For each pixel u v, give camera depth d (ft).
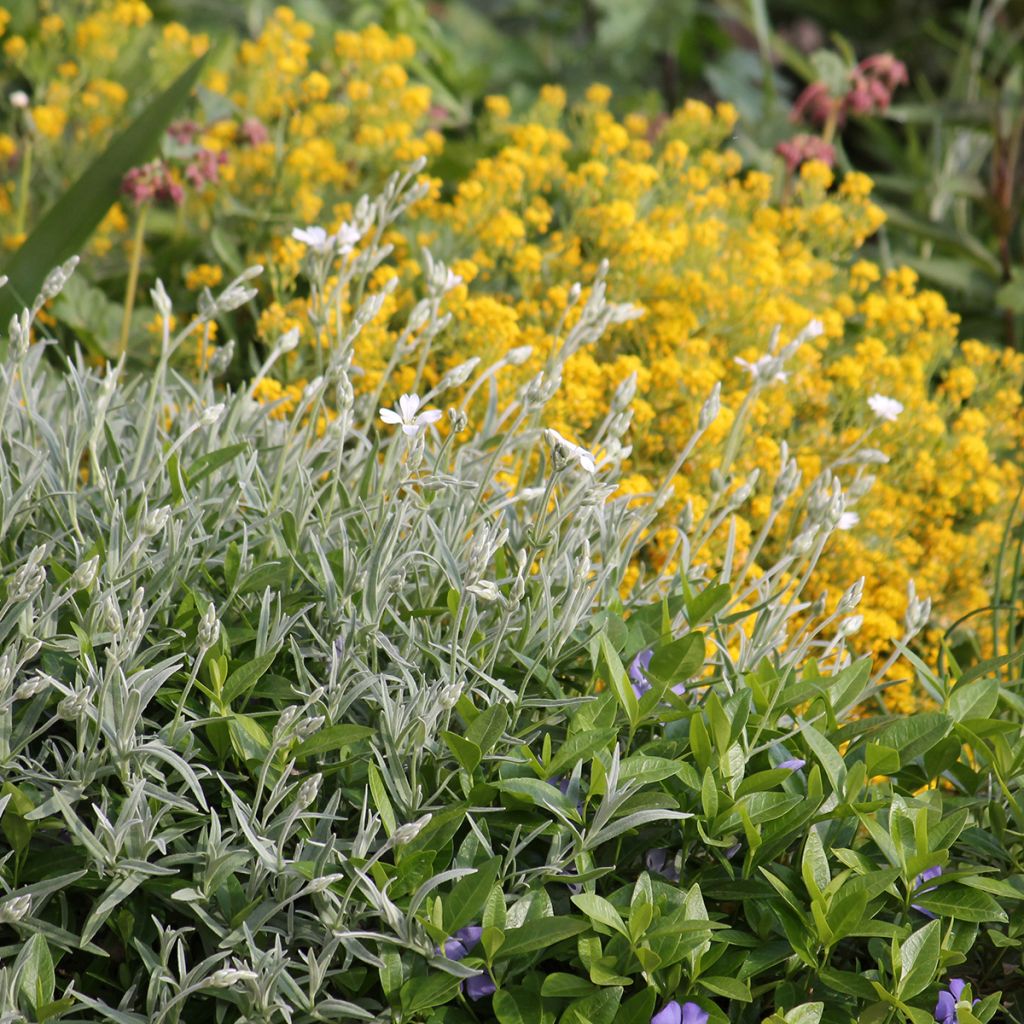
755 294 11.98
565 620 6.12
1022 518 11.60
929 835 5.90
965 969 6.49
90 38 13.84
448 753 5.89
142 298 12.73
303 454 7.32
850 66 16.14
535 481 7.90
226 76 14.58
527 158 12.65
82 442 6.59
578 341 7.86
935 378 15.20
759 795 5.88
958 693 6.70
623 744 6.39
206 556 6.46
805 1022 5.38
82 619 5.77
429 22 17.65
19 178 13.52
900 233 17.06
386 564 6.08
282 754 5.62
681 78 20.59
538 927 5.28
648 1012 5.32
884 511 11.09
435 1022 5.39
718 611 6.85
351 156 13.53
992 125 16.19
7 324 9.00
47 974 5.03
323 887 5.05
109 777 5.81
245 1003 5.18
